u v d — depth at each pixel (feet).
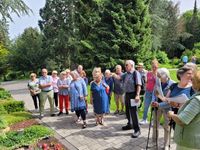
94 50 64.23
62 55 102.78
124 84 21.68
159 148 18.84
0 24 28.94
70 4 94.99
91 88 25.03
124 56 61.57
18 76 134.00
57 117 30.55
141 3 61.52
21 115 31.35
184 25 154.92
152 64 23.48
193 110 9.73
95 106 25.23
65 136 23.41
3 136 21.70
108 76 29.45
